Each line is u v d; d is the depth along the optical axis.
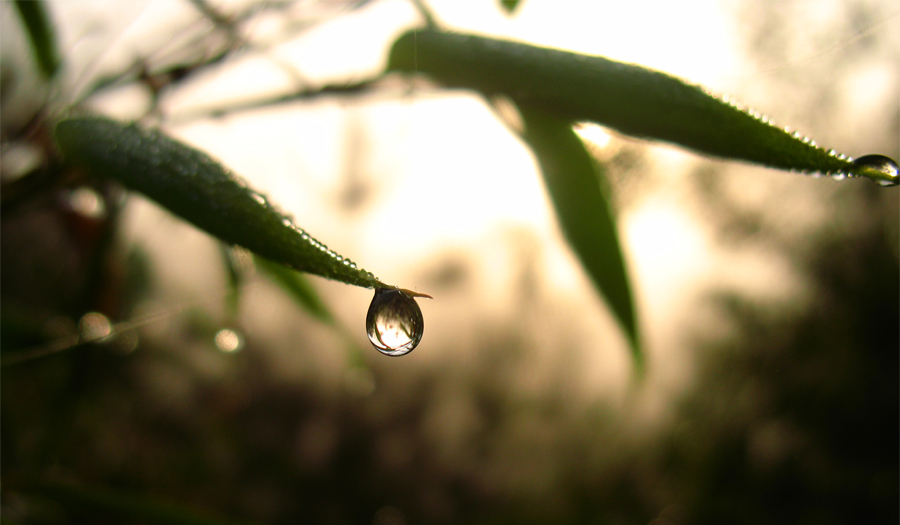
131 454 0.27
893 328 0.35
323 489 0.36
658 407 0.37
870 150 0.30
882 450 0.35
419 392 0.39
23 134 0.10
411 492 0.37
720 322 0.36
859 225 0.36
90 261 0.13
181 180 0.08
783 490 0.36
